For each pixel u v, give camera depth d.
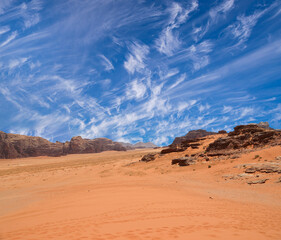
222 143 49.38
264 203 15.62
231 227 7.86
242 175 27.31
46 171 71.50
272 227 8.23
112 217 9.59
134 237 6.20
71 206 14.09
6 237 6.71
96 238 6.12
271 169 26.11
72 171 64.88
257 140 44.69
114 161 97.94
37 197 22.84
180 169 43.81
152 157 69.94
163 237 6.20
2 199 23.83
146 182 30.73
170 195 18.89
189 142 72.81
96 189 24.70
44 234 6.84
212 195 19.89
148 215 10.03
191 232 6.86
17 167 106.75
